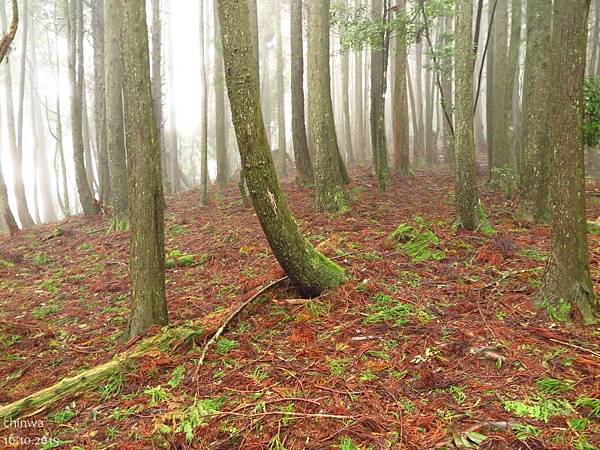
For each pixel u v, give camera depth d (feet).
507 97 38.99
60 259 32.58
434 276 18.85
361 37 34.12
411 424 10.05
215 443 10.12
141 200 15.93
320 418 10.49
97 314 20.65
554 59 13.83
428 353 12.82
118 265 28.17
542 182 26.84
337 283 17.72
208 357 14.14
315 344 14.16
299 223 29.40
